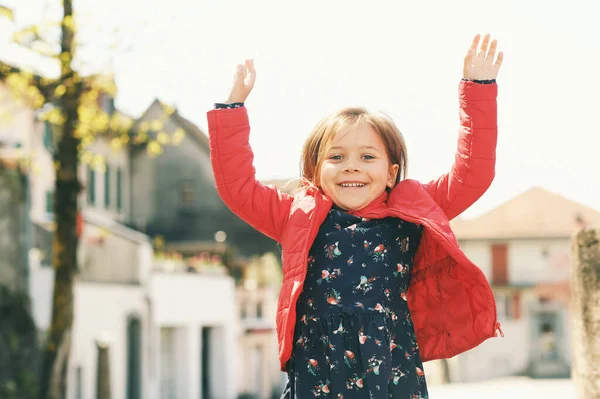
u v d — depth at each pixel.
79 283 16.42
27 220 14.66
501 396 8.13
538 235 39.22
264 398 25.52
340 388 2.72
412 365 2.80
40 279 15.03
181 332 20.94
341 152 2.90
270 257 27.52
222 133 2.95
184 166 30.08
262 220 2.98
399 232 2.87
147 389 19.02
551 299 38.66
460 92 3.00
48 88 11.69
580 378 4.38
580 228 4.38
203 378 22.61
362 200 2.86
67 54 11.46
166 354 20.66
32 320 14.59
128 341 18.66
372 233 2.82
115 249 18.02
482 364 38.38
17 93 12.26
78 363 16.17
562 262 39.03
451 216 3.05
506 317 38.88
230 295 23.44
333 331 2.75
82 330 16.44
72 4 11.48
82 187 12.15
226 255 25.50
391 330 2.78
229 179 2.95
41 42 11.52
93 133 12.48
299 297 2.86
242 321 25.31
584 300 4.30
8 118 13.65
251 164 2.97
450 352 2.96
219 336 22.77
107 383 15.98
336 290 2.78
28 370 14.38
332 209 2.88
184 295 20.95
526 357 38.56
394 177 3.02
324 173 2.90
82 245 16.73
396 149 2.98
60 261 11.93
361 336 2.72
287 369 2.89
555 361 38.34
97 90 12.37
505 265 39.44
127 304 18.36
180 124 30.09
